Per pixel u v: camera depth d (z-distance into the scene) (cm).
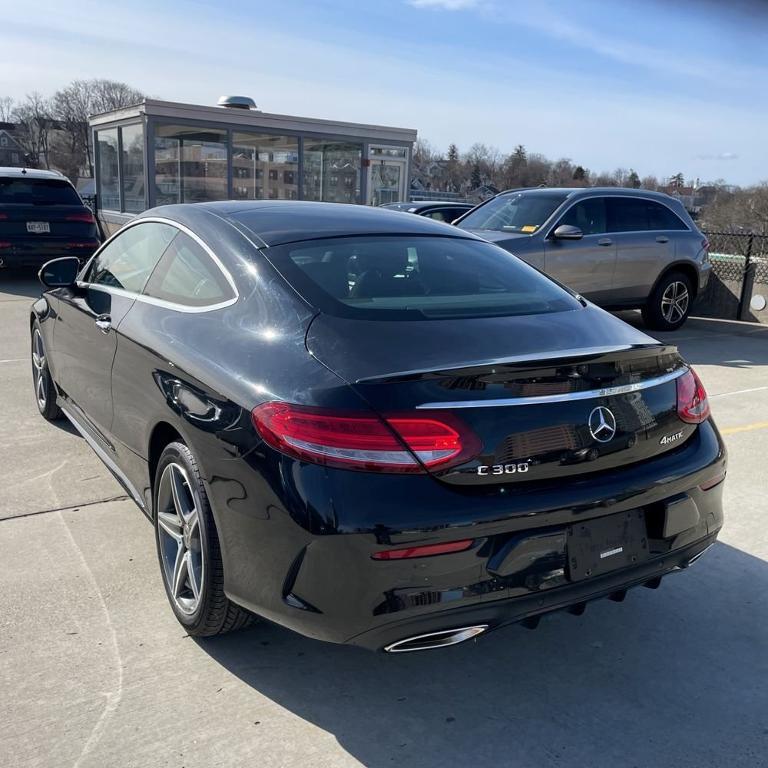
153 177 1422
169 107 1404
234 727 241
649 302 949
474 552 220
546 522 229
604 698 262
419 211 1162
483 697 262
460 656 285
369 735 241
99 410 374
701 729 248
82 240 1202
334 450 218
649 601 326
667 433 263
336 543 215
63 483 425
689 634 302
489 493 224
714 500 277
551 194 885
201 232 320
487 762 231
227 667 271
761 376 728
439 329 257
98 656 273
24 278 1298
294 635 293
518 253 808
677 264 943
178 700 253
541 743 240
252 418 235
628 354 249
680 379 274
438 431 218
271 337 255
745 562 360
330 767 227
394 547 213
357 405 220
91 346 378
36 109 8500
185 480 277
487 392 226
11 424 522
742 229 3219
